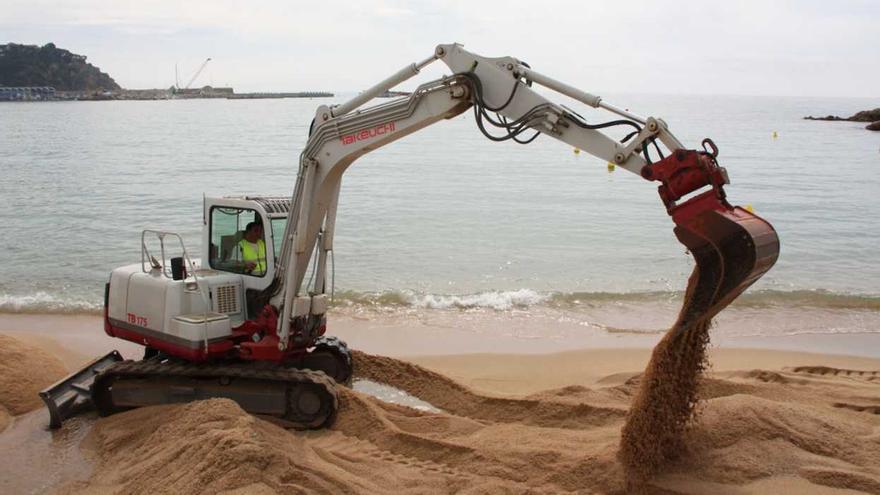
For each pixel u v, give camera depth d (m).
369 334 11.88
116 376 8.06
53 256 17.23
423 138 55.75
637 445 6.20
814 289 14.75
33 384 8.86
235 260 8.48
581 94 6.54
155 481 6.18
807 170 35.44
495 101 6.84
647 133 6.22
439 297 14.08
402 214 22.48
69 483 6.61
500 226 20.84
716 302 5.64
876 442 6.59
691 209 5.73
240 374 7.80
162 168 33.69
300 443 7.02
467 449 6.87
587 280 15.52
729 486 6.00
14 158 38.09
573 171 33.56
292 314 8.02
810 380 9.02
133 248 18.03
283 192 26.78
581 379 9.61
